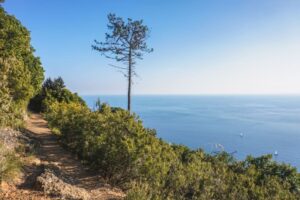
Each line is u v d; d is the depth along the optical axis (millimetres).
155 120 101125
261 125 96625
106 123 8836
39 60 28000
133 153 7277
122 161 7414
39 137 13789
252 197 6918
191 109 199125
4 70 11992
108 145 7777
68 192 5668
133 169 7352
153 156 7625
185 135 61656
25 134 12000
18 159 6621
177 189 6672
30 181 5949
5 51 17297
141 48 30156
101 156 7996
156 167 7117
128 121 8523
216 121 105562
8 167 5715
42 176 6039
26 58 25172
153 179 6898
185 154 10195
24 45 22562
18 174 6098
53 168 7277
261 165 9391
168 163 7570
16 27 20938
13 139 9461
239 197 6688
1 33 18438
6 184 5508
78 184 6703
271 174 8891
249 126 91438
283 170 8961
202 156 9812
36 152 9156
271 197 6910
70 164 8742
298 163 38250
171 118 112500
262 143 56219
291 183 8516
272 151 47344
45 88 32688
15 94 13039
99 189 6688
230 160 9727
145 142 7953
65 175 7062
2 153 6309
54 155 9695
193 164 7887
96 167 8352
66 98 32344
